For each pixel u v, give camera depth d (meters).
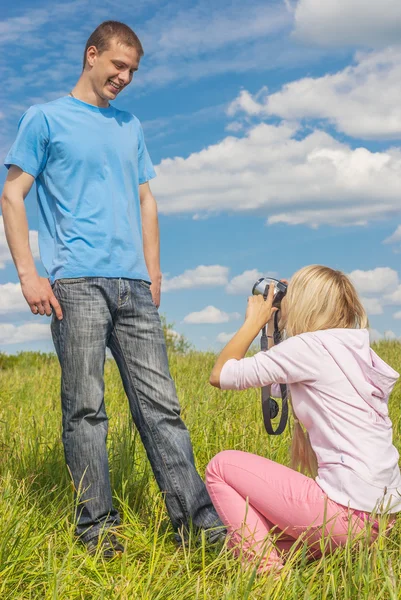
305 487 2.81
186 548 3.26
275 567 2.67
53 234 3.56
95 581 2.83
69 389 3.40
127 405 6.23
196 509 3.40
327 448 2.84
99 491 3.35
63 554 3.12
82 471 3.36
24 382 8.04
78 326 3.38
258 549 2.85
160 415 3.54
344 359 2.86
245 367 3.00
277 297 3.31
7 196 3.45
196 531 3.38
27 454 4.25
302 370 2.87
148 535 3.31
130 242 3.60
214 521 3.39
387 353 9.69
